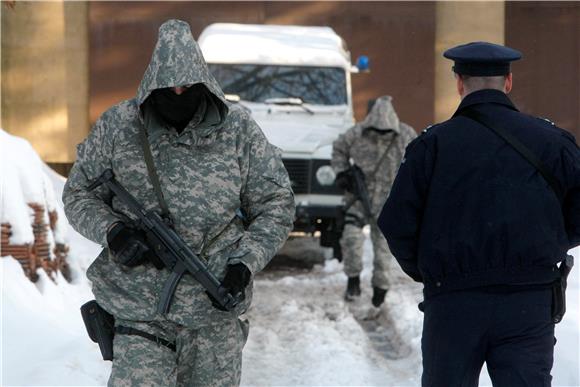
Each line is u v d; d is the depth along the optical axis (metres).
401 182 15.56
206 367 15.22
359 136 36.00
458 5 65.69
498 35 65.88
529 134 15.41
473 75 15.85
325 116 45.53
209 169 15.28
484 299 14.91
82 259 35.56
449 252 15.05
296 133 43.72
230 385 15.37
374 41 67.62
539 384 14.66
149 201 15.23
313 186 42.78
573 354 23.58
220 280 15.12
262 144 15.64
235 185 15.39
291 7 67.19
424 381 15.39
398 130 35.75
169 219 15.08
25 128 67.06
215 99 15.37
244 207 15.80
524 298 14.91
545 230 15.02
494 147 15.32
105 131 15.48
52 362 22.89
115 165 15.34
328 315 35.53
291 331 32.75
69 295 29.92
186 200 15.18
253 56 47.00
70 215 15.48
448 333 15.05
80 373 22.39
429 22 67.50
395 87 67.81
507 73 15.97
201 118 15.30
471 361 15.06
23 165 29.47
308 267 47.34
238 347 15.52
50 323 25.95
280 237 15.39
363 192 35.75
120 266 15.15
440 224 15.22
